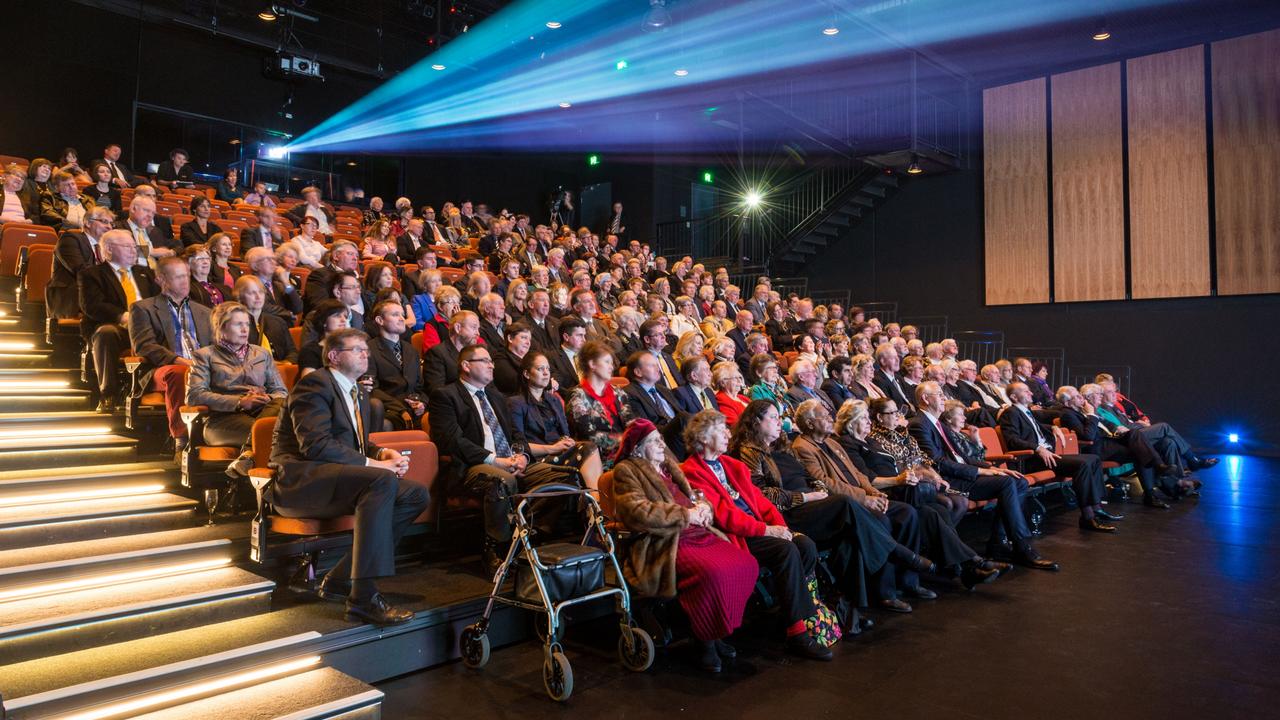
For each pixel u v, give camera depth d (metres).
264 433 3.36
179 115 11.91
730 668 3.19
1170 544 5.36
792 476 4.09
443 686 2.94
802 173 13.40
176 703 2.47
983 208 12.38
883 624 3.77
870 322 9.65
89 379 4.49
